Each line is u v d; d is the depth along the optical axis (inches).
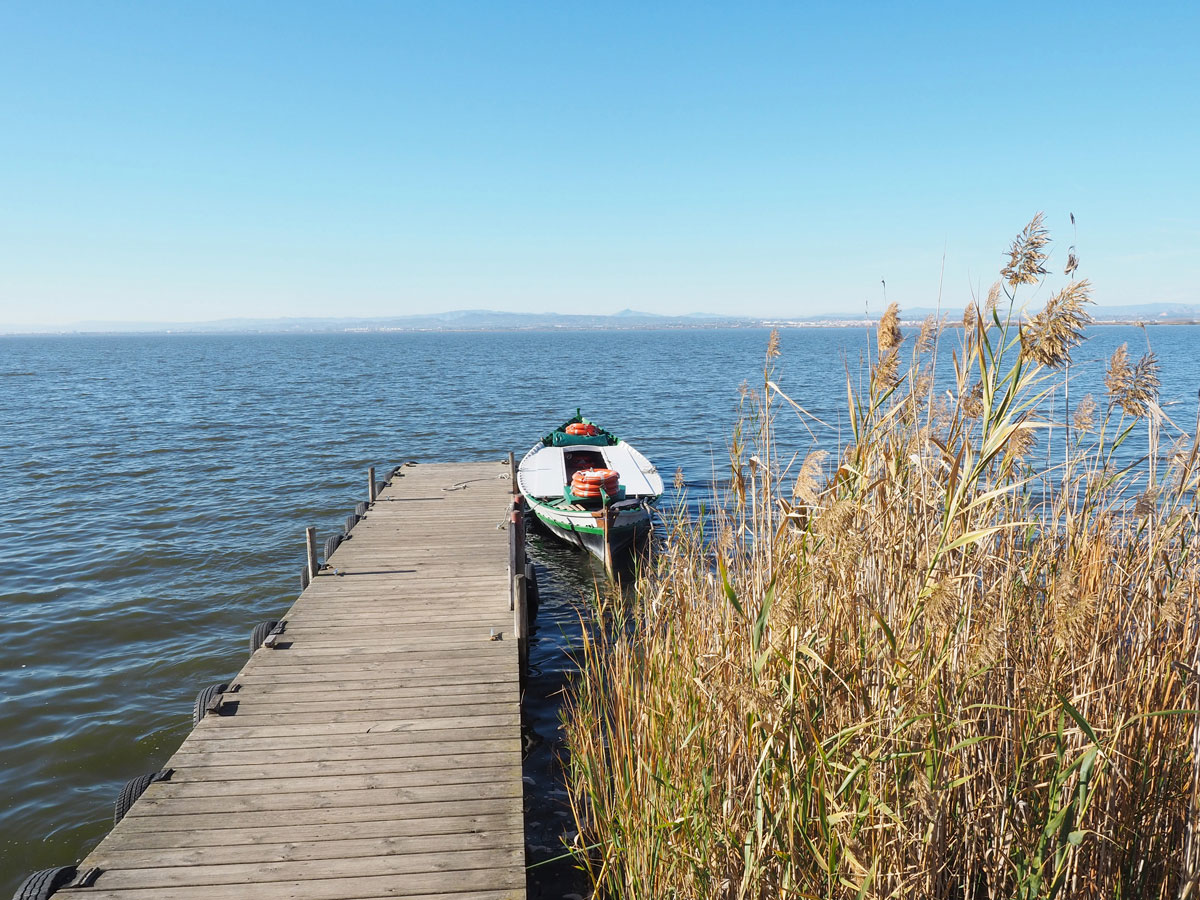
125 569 479.2
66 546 526.9
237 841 172.6
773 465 144.7
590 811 223.1
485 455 887.1
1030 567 114.2
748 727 114.6
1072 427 121.4
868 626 107.0
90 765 271.3
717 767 125.0
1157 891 109.0
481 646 283.0
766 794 112.7
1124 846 105.1
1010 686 111.1
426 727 224.2
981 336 94.9
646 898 148.3
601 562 471.5
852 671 107.0
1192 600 107.1
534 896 193.6
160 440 979.9
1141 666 107.0
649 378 2034.9
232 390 1720.0
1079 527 120.3
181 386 1843.0
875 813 106.0
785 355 2824.8
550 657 350.9
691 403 1380.4
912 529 107.8
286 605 423.8
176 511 625.0
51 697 318.0
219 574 472.1
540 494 530.0
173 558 501.0
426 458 866.8
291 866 164.9
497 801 189.0
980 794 110.2
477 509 494.9
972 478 95.7
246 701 239.6
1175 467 115.7
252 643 301.7
